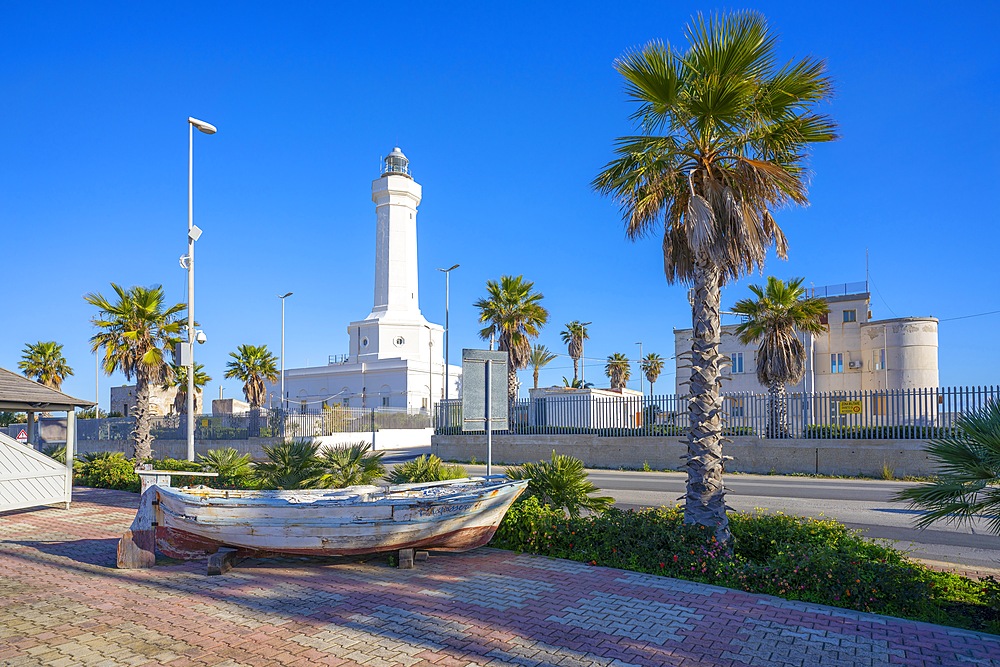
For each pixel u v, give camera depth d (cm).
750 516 931
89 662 548
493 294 3562
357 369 5678
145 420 2284
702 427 866
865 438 2250
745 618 646
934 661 538
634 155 932
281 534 838
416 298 5931
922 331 3722
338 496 1032
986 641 582
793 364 2723
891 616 652
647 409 2703
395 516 836
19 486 1373
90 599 734
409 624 636
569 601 705
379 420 4197
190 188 1970
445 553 948
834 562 707
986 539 1091
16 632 623
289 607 695
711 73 835
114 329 2331
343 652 566
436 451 3253
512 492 923
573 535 920
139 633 618
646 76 850
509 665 536
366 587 770
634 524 891
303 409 5512
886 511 1405
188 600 726
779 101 852
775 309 2739
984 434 638
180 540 883
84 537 1135
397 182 5756
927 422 2172
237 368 5125
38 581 819
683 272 968
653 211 959
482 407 1152
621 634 604
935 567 852
